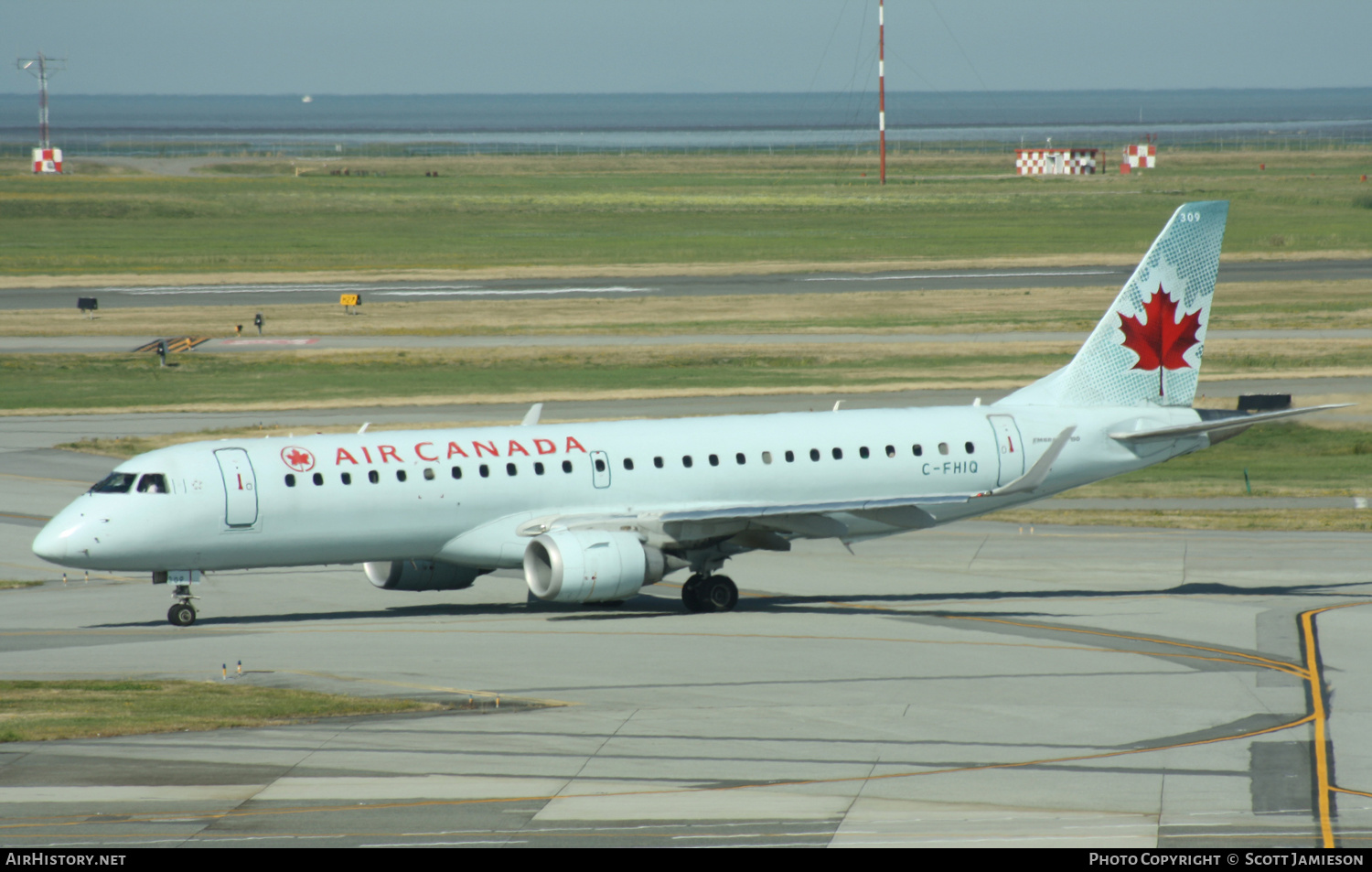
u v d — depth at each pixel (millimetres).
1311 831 82688
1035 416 170125
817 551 188125
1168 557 180625
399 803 87875
